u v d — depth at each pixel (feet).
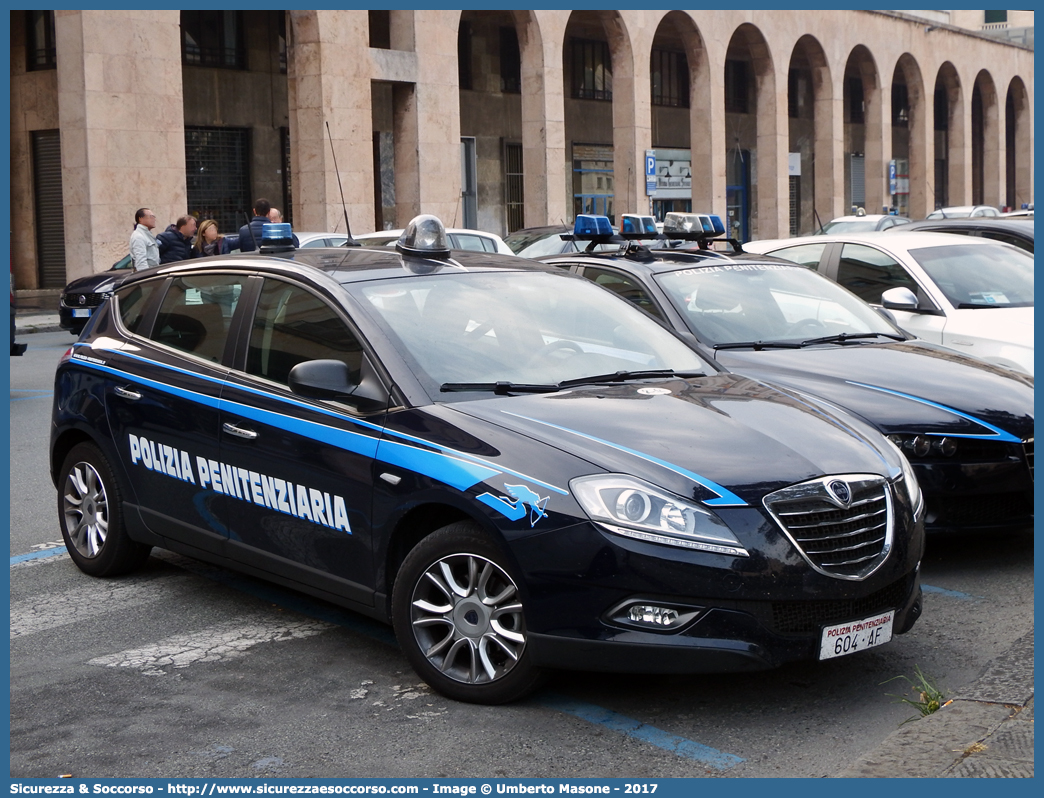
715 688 14.60
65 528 20.20
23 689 14.85
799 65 153.38
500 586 13.88
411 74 86.63
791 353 22.06
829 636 13.39
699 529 12.99
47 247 86.48
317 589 15.84
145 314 19.35
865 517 13.93
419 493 14.20
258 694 14.58
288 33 80.64
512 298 17.30
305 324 16.52
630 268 24.45
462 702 14.17
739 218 145.89
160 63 70.18
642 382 16.30
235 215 92.73
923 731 12.43
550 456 13.62
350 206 81.87
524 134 96.99
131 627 17.22
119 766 12.62
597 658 13.05
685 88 136.67
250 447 16.48
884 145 142.00
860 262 29.81
